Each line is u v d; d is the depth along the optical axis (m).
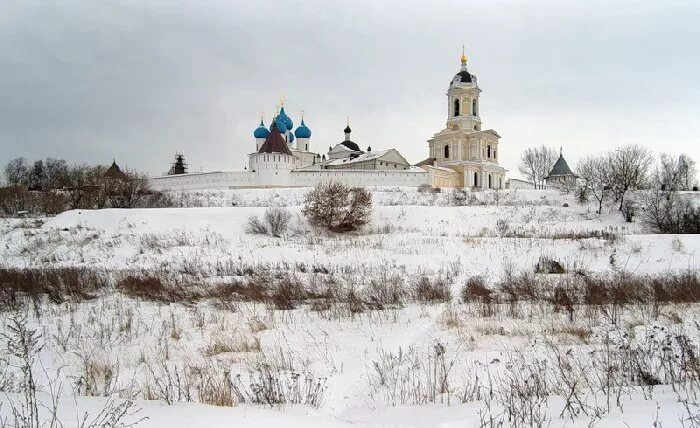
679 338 8.11
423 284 16.27
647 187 59.00
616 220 45.66
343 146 108.50
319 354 9.40
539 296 14.88
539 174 100.88
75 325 11.77
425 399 6.75
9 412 5.46
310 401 6.84
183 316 13.01
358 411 6.36
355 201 39.72
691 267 23.09
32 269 21.78
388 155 86.81
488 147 98.50
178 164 110.88
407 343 10.09
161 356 9.29
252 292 16.05
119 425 4.94
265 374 7.77
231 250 29.84
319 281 18.56
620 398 6.21
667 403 5.74
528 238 31.72
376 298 14.65
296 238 36.16
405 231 39.81
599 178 55.62
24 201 51.28
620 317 12.04
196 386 7.41
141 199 52.72
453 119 98.94
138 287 16.95
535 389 6.77
